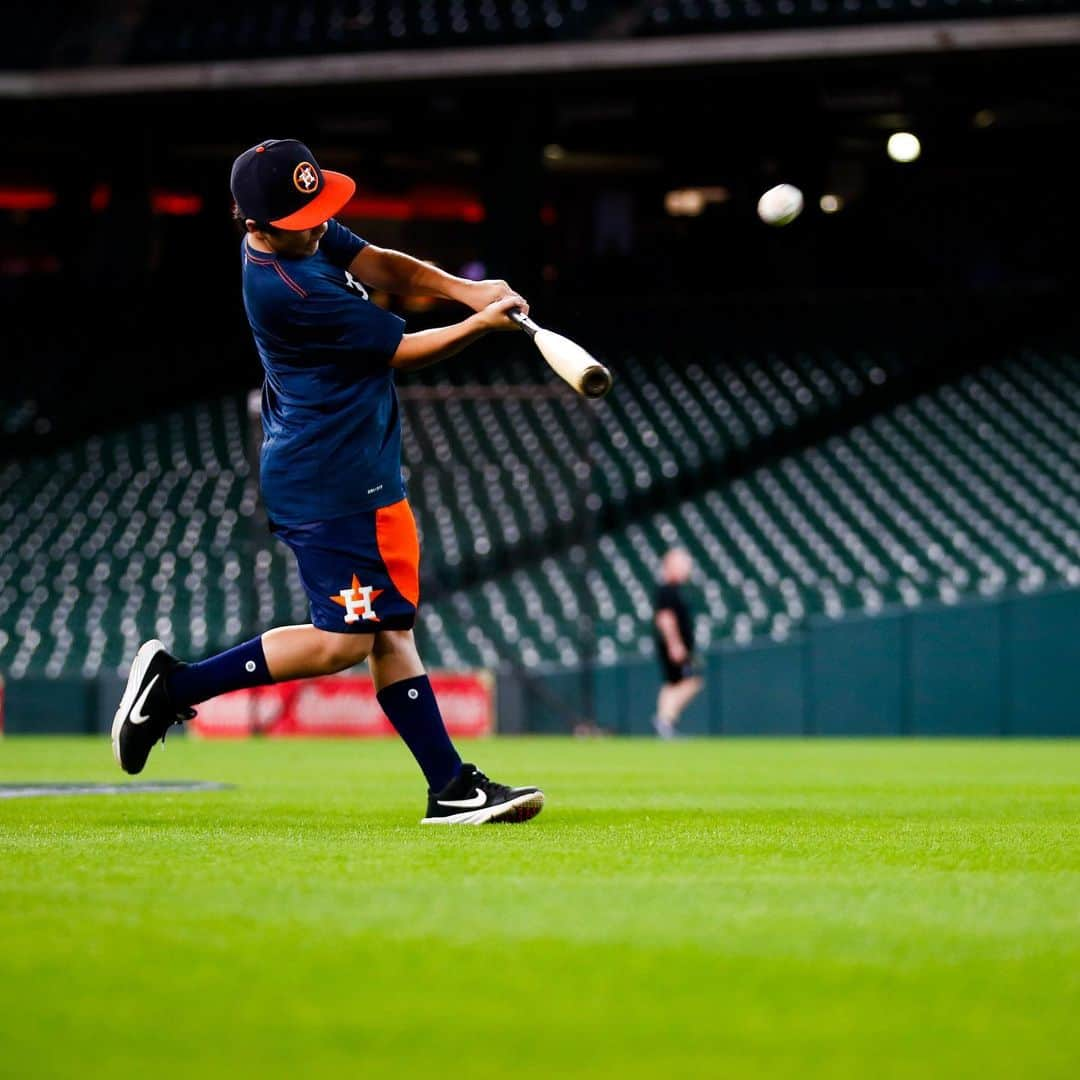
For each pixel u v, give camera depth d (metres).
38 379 100.62
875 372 91.56
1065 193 106.56
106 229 107.06
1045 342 90.50
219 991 7.70
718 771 34.81
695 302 101.25
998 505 76.44
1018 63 90.00
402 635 17.11
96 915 9.79
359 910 9.98
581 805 21.30
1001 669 65.31
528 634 73.50
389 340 16.02
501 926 9.41
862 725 66.69
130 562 81.25
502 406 92.19
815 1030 6.98
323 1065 6.39
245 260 16.30
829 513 77.81
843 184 110.38
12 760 41.12
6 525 85.62
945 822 17.91
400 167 116.06
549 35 90.00
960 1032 6.96
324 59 90.56
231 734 66.88
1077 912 10.06
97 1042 6.76
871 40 85.31
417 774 33.47
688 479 85.25
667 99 100.00
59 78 93.50
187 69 92.00
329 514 16.25
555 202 113.06
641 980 7.96
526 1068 6.35
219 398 100.31
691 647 61.94
